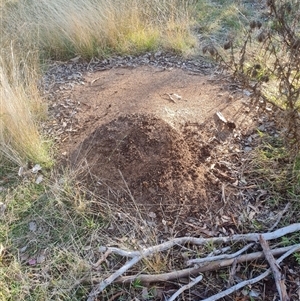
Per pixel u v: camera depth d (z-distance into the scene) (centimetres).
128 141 284
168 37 452
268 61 369
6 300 230
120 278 233
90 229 261
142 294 230
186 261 239
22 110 321
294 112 259
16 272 243
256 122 321
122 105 346
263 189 275
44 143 323
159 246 241
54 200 279
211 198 270
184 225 258
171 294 230
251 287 230
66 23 446
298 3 305
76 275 237
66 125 338
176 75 395
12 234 266
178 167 276
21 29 462
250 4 543
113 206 270
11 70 381
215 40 468
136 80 389
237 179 281
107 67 427
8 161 312
